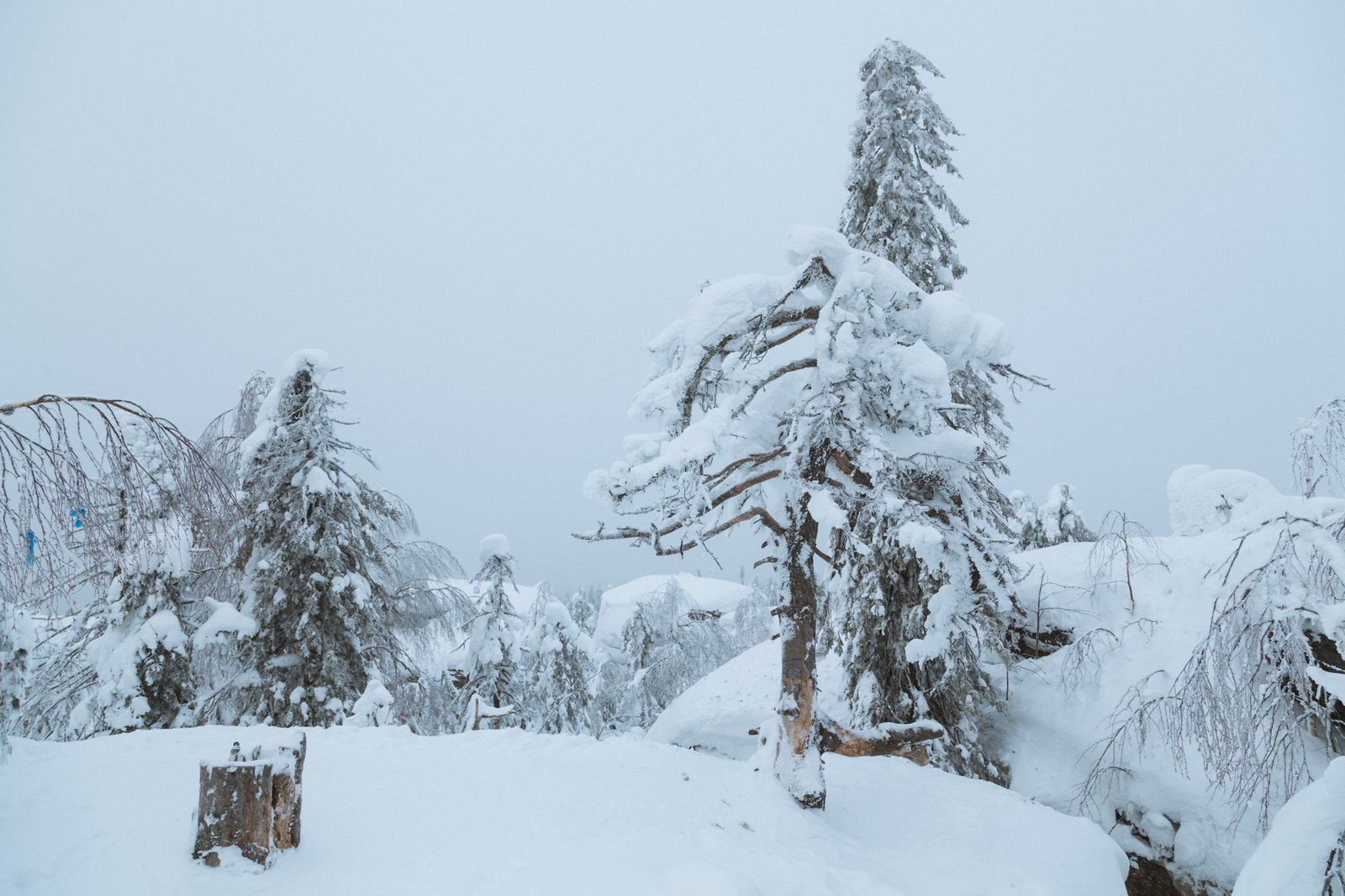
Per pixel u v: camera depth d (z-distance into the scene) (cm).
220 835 471
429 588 1534
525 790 701
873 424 951
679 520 842
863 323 840
